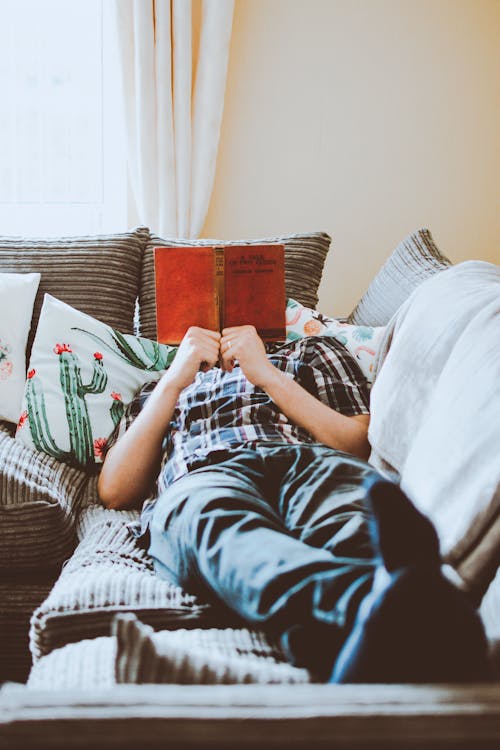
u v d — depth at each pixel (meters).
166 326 1.46
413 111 2.81
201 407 1.47
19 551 1.32
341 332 1.74
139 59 2.52
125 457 1.41
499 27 2.77
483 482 0.91
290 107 2.78
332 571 0.74
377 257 2.92
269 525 0.94
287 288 1.93
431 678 0.52
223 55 2.58
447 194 2.89
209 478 1.11
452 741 0.46
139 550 1.23
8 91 2.72
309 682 0.69
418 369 1.30
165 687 0.50
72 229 2.86
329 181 2.84
